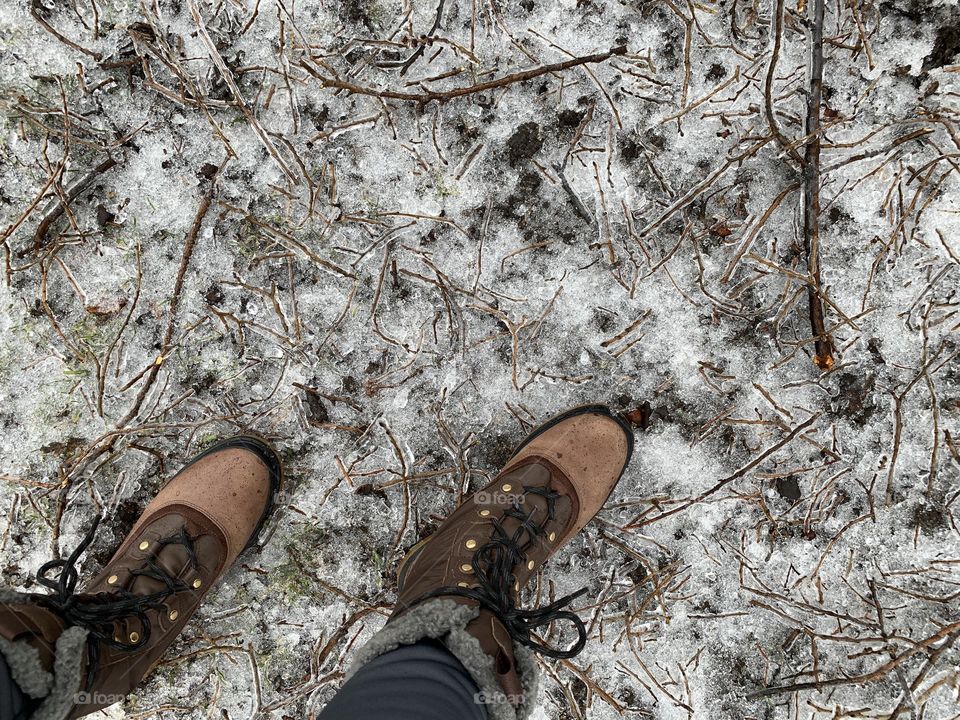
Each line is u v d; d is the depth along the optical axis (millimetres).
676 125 1313
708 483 1353
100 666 1043
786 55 1282
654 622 1363
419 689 882
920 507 1303
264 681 1362
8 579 1334
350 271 1342
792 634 1344
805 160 1263
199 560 1244
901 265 1290
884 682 1304
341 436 1367
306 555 1370
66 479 1327
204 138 1312
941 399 1291
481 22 1295
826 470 1331
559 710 1369
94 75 1293
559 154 1321
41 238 1311
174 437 1367
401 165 1331
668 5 1277
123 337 1340
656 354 1345
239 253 1336
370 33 1309
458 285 1342
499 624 1074
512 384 1363
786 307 1315
